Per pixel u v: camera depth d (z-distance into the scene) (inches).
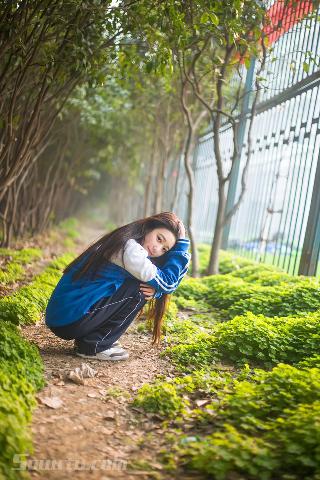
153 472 112.5
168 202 844.0
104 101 483.8
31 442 116.3
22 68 273.9
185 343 215.0
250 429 127.6
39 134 346.9
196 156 728.3
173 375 179.2
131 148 725.9
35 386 147.8
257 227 456.1
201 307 302.7
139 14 268.8
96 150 686.5
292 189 372.8
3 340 160.2
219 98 366.9
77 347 184.9
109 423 137.3
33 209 581.9
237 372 184.4
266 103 422.6
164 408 145.5
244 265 431.5
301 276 317.4
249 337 201.6
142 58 326.0
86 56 257.4
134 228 179.3
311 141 342.6
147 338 227.0
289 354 197.5
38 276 327.9
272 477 110.1
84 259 178.5
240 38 303.0
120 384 166.7
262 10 302.2
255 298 283.1
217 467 109.9
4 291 281.7
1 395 123.6
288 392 143.2
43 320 229.9
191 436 130.0
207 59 409.1
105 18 267.3
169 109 584.4
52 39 295.7
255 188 471.2
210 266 402.3
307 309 257.8
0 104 293.6
